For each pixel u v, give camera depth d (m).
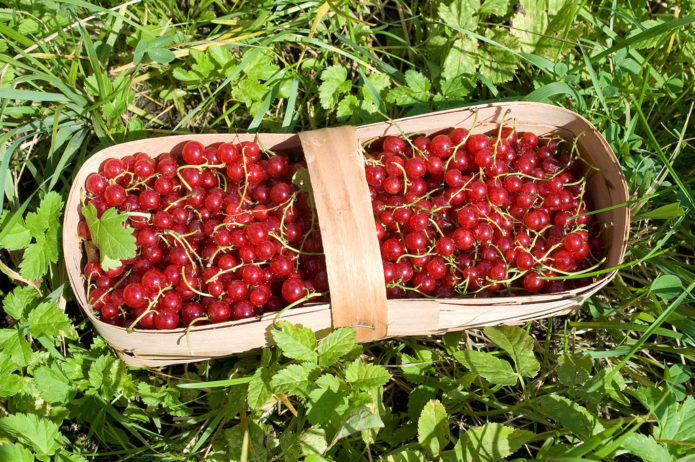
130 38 0.55
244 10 0.57
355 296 0.44
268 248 0.47
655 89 0.56
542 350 0.52
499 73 0.56
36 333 0.47
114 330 0.45
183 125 0.56
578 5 0.55
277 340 0.44
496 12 0.56
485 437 0.45
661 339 0.52
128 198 0.48
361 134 0.49
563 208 0.49
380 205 0.49
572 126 0.50
